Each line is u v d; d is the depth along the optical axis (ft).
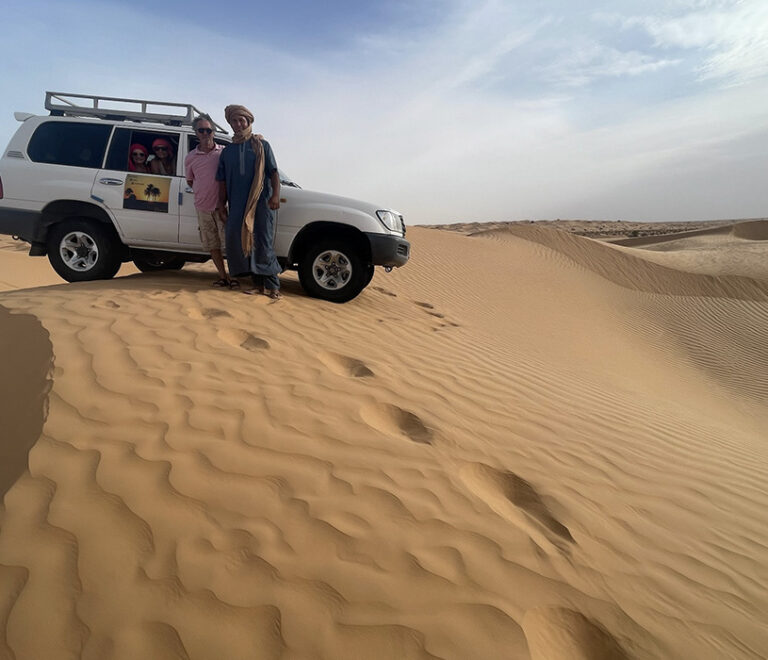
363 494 7.78
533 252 76.84
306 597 5.82
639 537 8.13
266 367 11.87
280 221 19.34
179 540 6.42
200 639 5.24
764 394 36.11
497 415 12.11
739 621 6.56
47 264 46.37
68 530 6.40
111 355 10.93
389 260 19.94
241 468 7.93
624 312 55.88
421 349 16.66
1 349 11.85
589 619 6.18
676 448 12.85
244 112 16.21
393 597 5.96
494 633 5.67
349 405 10.74
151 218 19.08
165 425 8.71
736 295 63.10
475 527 7.47
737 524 9.18
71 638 5.14
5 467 7.68
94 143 19.13
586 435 12.12
